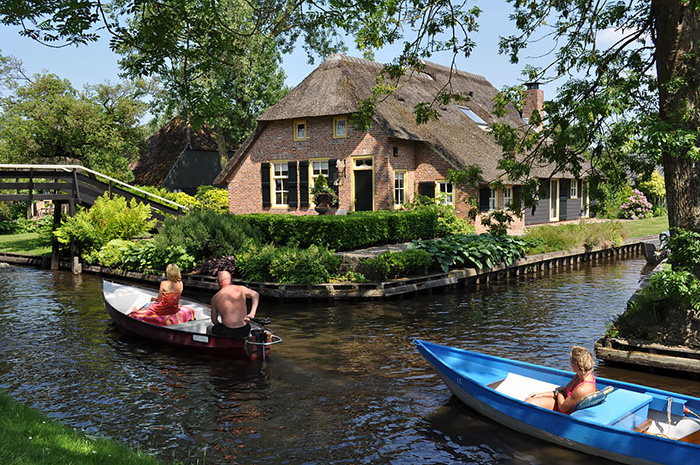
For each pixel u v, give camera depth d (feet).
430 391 25.49
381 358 30.53
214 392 25.53
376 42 38.42
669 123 26.96
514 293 49.80
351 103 77.97
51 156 114.42
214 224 56.03
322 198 68.39
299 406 23.81
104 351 32.19
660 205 124.16
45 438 16.81
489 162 80.74
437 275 51.47
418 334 35.53
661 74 28.12
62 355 31.42
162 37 30.68
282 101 86.02
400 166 77.87
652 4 28.14
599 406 20.10
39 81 113.91
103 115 117.50
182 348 32.30
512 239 61.11
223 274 31.22
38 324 38.70
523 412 20.33
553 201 95.86
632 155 30.73
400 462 18.89
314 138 82.58
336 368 28.89
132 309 37.42
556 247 69.62
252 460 18.90
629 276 59.62
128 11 31.09
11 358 30.83
